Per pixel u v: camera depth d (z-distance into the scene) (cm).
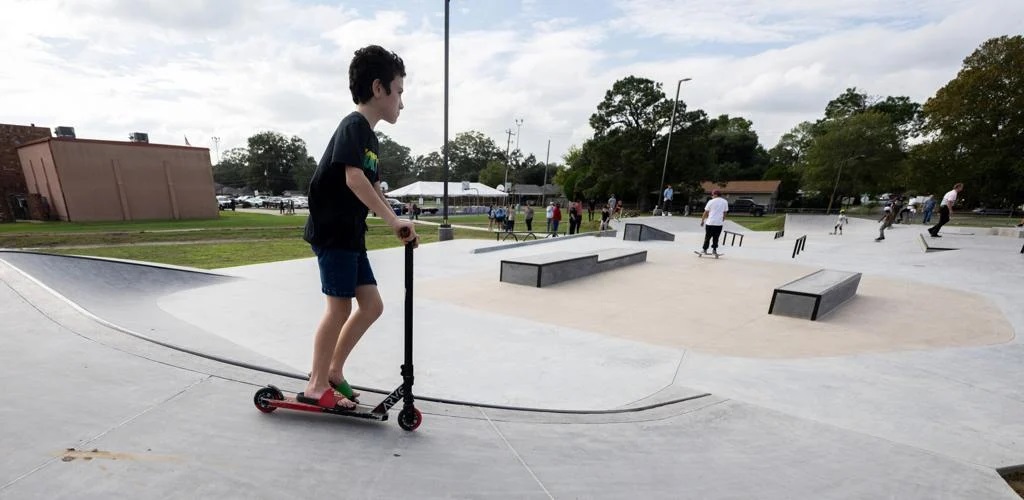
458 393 302
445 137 1380
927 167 3784
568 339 443
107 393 223
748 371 368
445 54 1327
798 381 347
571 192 6550
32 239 1529
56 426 187
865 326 516
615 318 531
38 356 259
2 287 388
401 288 659
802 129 6806
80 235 1694
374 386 303
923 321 539
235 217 3278
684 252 1219
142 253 1275
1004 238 1331
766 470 217
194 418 206
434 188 4572
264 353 355
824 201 5584
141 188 2852
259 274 698
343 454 192
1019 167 3291
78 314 335
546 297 631
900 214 2634
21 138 2827
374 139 206
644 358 395
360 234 207
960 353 422
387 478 179
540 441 231
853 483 209
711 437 252
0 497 141
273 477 169
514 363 370
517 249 1208
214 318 452
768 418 279
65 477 155
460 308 552
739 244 1479
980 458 238
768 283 772
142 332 337
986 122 3462
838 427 270
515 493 180
